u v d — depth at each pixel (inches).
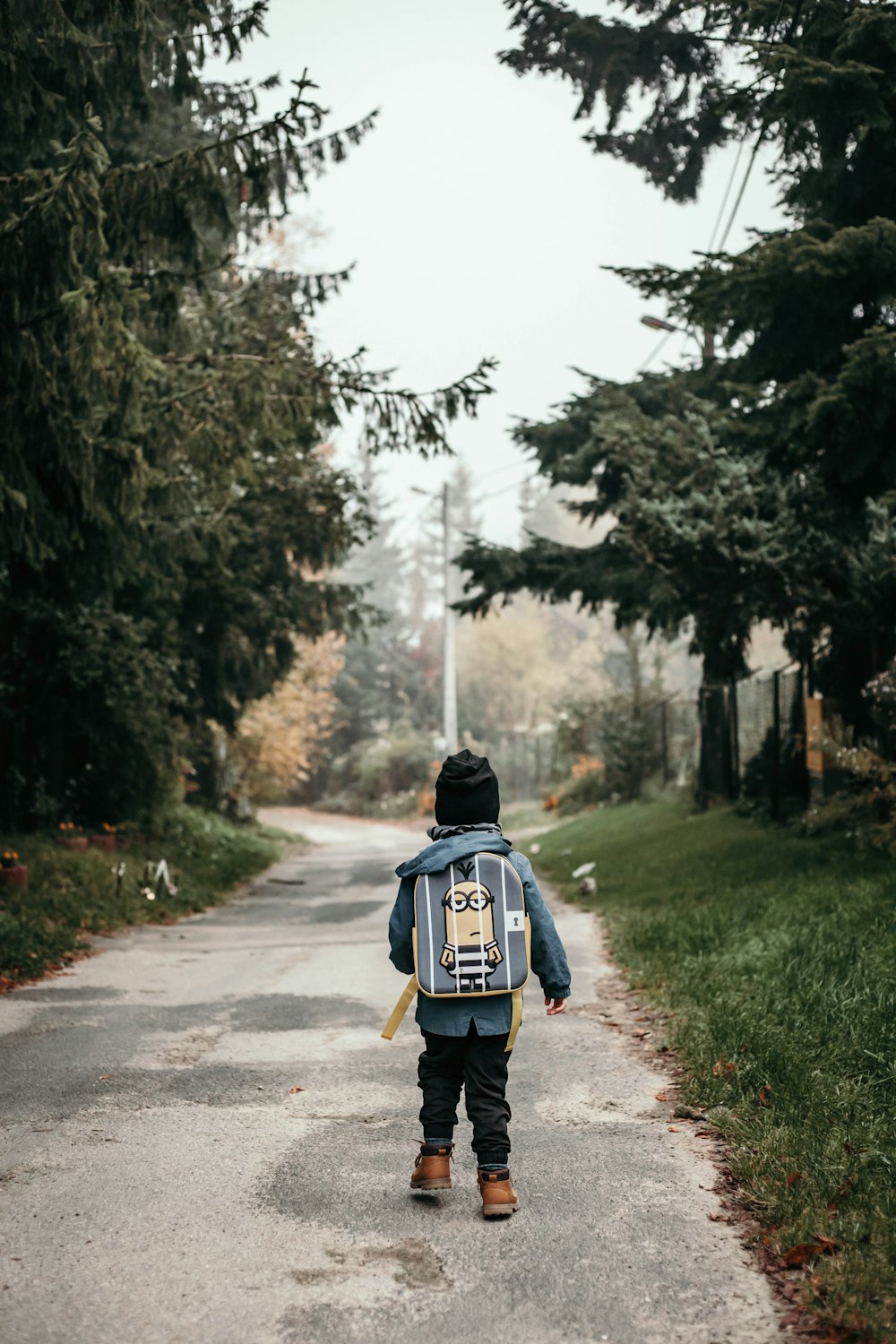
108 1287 144.2
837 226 458.0
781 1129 193.8
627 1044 272.4
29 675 669.3
